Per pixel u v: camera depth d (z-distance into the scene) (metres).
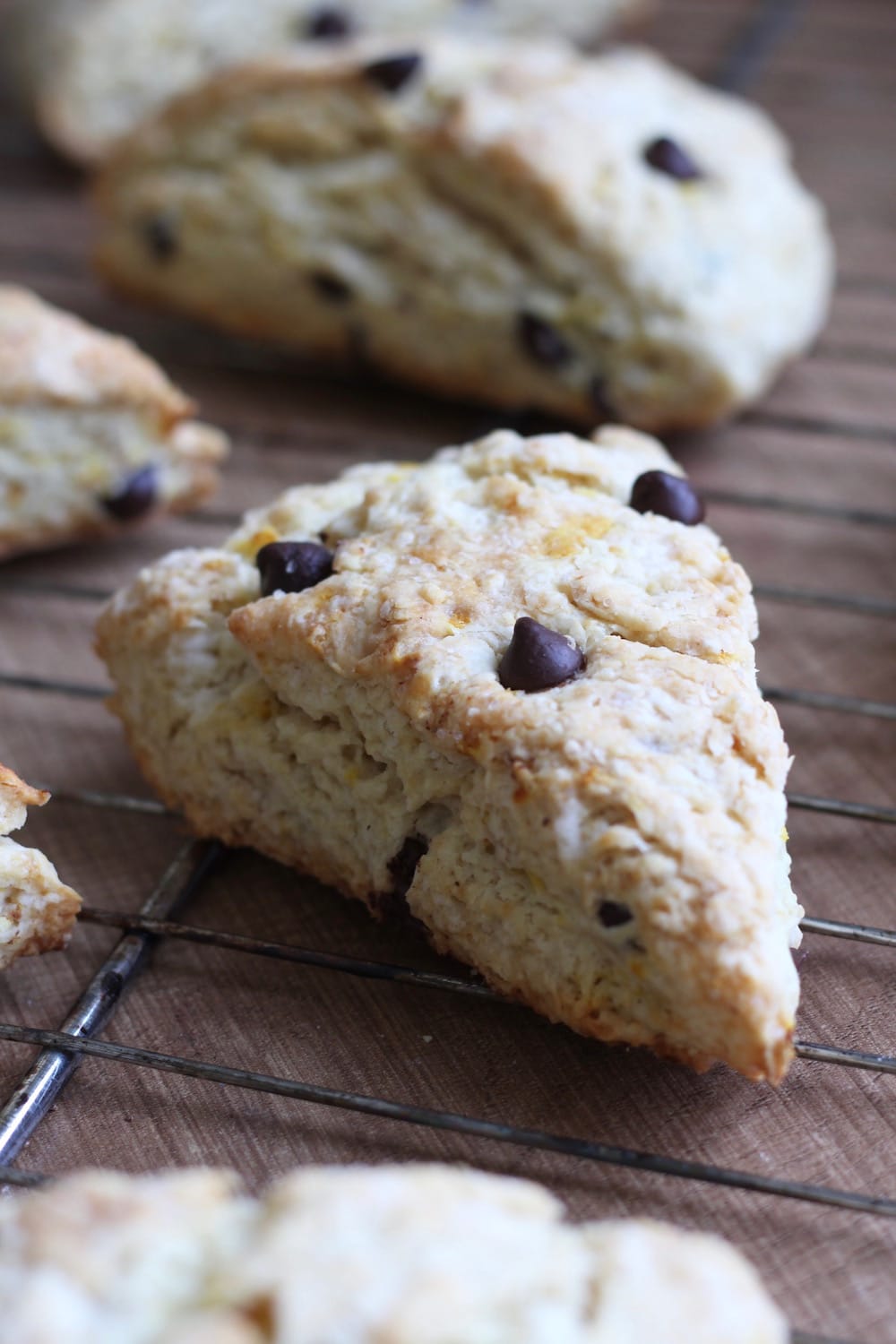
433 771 0.38
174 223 0.50
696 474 0.48
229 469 0.49
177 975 0.39
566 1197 0.36
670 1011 0.36
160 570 0.40
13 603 0.46
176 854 0.41
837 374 0.51
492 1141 0.36
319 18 0.57
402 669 0.37
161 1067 0.37
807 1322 0.35
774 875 0.36
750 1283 0.33
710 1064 0.37
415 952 0.39
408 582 0.38
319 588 0.39
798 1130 0.37
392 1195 0.33
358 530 0.40
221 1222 0.33
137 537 0.47
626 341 0.47
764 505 0.47
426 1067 0.37
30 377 0.45
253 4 0.58
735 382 0.47
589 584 0.38
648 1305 0.33
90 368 0.46
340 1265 0.32
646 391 0.47
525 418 0.49
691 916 0.35
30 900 0.38
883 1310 0.35
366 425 0.50
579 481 0.40
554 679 0.37
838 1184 0.36
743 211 0.49
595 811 0.36
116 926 0.39
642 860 0.36
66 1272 0.33
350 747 0.39
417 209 0.48
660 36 0.66
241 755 0.39
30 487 0.46
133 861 0.40
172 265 0.51
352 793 0.39
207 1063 0.38
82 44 0.57
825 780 0.41
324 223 0.49
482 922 0.37
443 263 0.48
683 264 0.47
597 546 0.39
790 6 0.67
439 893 0.38
